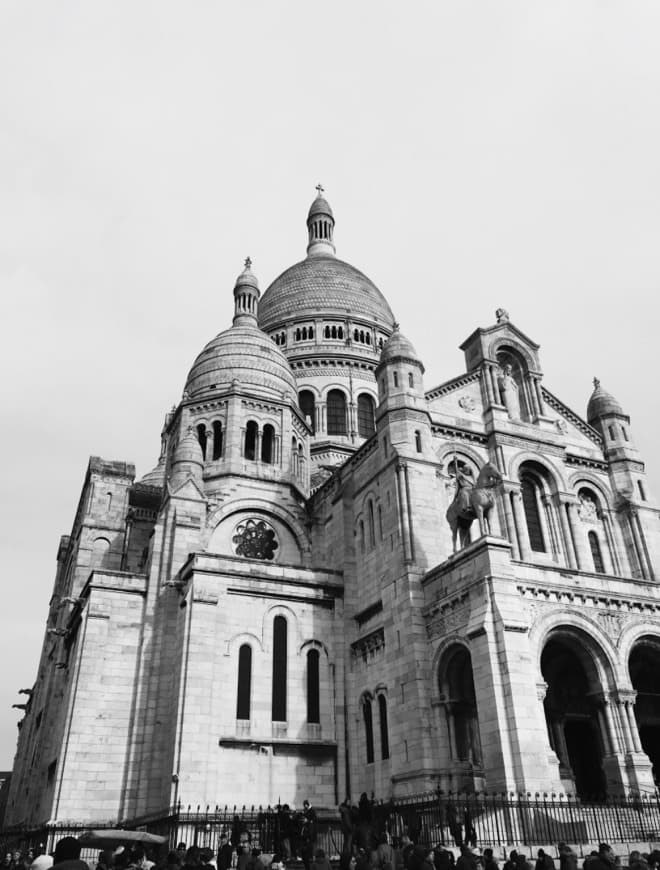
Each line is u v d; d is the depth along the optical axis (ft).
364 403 251.60
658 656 121.60
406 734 118.42
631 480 166.50
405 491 137.18
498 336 170.30
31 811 168.35
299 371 249.55
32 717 208.85
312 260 299.79
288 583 144.77
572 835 90.22
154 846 103.55
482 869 74.69
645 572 156.35
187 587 140.77
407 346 155.43
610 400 178.60
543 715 104.22
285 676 137.49
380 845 71.10
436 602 122.21
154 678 138.10
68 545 226.17
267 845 106.22
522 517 148.66
